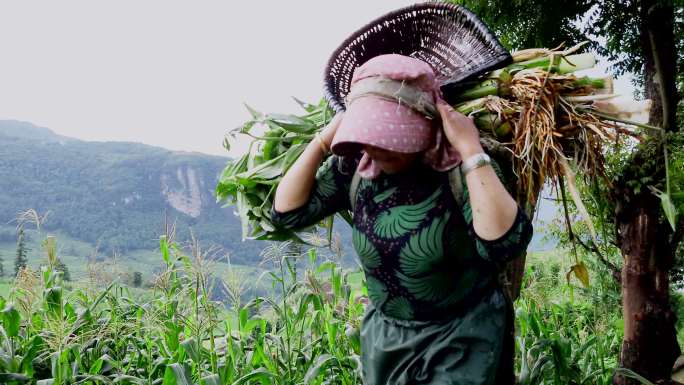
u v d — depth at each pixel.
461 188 1.86
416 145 1.81
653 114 4.17
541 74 2.07
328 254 3.80
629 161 4.04
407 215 1.94
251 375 3.18
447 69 2.21
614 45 5.02
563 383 3.67
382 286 2.08
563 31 4.96
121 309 3.96
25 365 3.30
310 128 2.57
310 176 2.19
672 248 4.30
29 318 3.27
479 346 2.00
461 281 2.00
